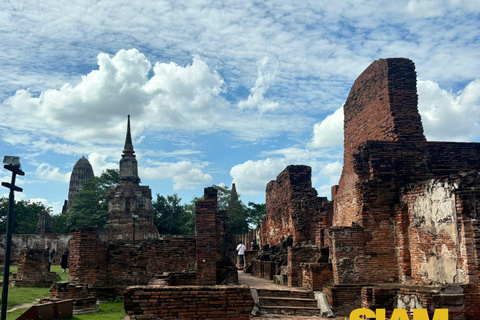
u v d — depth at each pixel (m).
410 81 19.72
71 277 18.83
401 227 16.44
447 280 13.84
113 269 19.33
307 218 24.28
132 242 22.44
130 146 56.94
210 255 17.77
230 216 63.78
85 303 15.53
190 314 11.75
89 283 18.73
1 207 62.50
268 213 34.56
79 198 61.25
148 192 56.25
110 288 18.97
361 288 15.84
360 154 18.69
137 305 11.66
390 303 14.04
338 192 24.44
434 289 13.24
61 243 52.38
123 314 15.23
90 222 58.56
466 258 12.93
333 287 16.05
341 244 16.83
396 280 16.55
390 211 17.11
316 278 17.48
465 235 13.03
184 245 19.64
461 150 18.30
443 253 14.09
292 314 16.16
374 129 20.86
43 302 15.66
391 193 17.30
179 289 11.83
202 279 17.58
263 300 16.86
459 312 12.52
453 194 13.62
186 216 65.50
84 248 18.94
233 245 23.19
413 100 19.52
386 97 19.73
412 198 16.09
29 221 65.06
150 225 54.78
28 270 23.19
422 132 19.11
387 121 19.55
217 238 20.70
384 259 16.73
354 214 20.86
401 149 17.94
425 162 17.91
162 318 11.66
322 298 16.39
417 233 15.70
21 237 51.91
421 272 15.34
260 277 25.27
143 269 19.36
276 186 30.98
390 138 19.19
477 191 13.21
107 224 53.69
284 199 27.84
